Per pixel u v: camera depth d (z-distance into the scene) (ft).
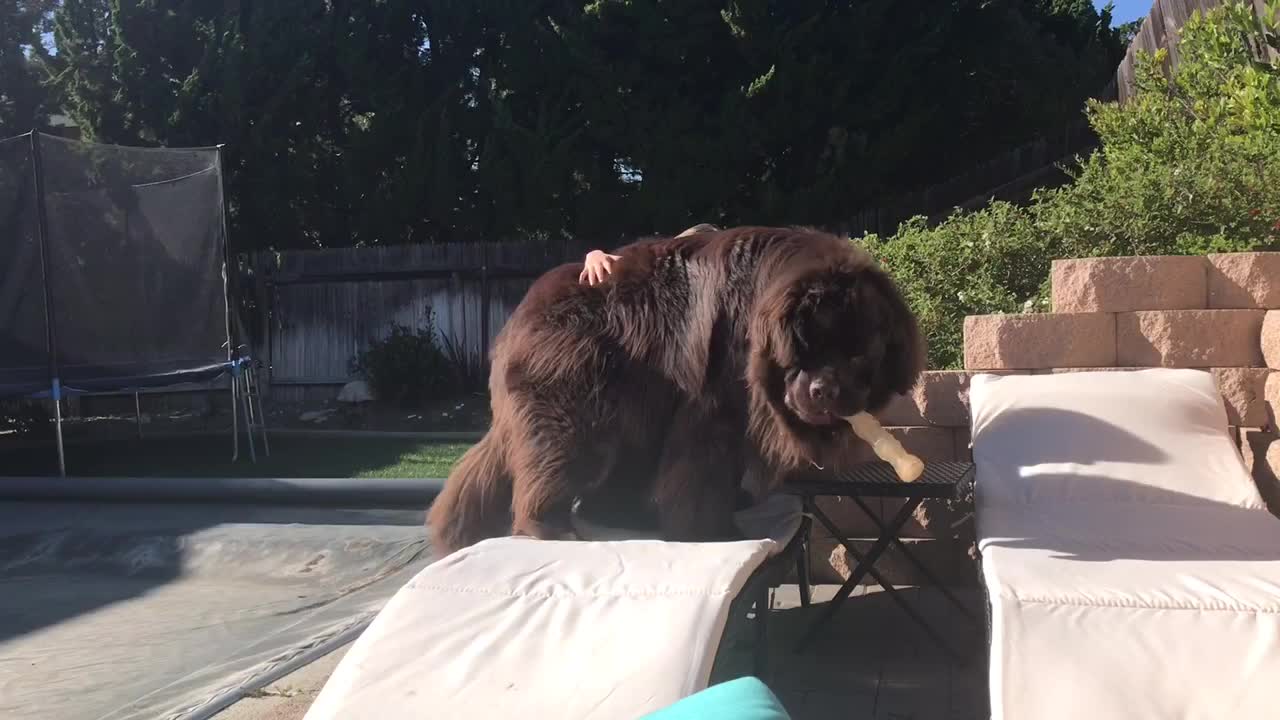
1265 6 21.36
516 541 10.12
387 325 55.06
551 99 53.67
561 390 11.25
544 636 8.22
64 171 34.83
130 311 36.09
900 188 54.49
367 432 45.29
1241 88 20.97
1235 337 14.40
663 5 46.98
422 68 56.75
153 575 21.62
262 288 56.44
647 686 7.53
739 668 12.50
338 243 59.52
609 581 8.89
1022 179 42.65
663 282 11.44
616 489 12.26
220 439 43.70
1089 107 26.45
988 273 19.47
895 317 10.62
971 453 13.35
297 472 32.19
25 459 38.83
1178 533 10.19
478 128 55.42
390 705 7.70
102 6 53.88
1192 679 7.18
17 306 34.60
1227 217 17.85
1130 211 18.61
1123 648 7.52
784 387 10.22
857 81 48.55
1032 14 58.29
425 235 58.29
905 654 13.01
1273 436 13.69
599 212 50.80
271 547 21.93
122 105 53.26
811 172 50.26
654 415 11.27
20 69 55.57
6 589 20.56
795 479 12.09
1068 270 15.16
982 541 10.18
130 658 15.26
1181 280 14.74
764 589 10.78
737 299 10.91
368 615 16.49
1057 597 8.18
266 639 15.70
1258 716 6.84
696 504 10.96
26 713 12.97
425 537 21.85
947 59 49.44
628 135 49.67
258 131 52.90
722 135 47.80
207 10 53.67
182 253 37.11
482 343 53.57
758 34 46.26
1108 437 12.23
